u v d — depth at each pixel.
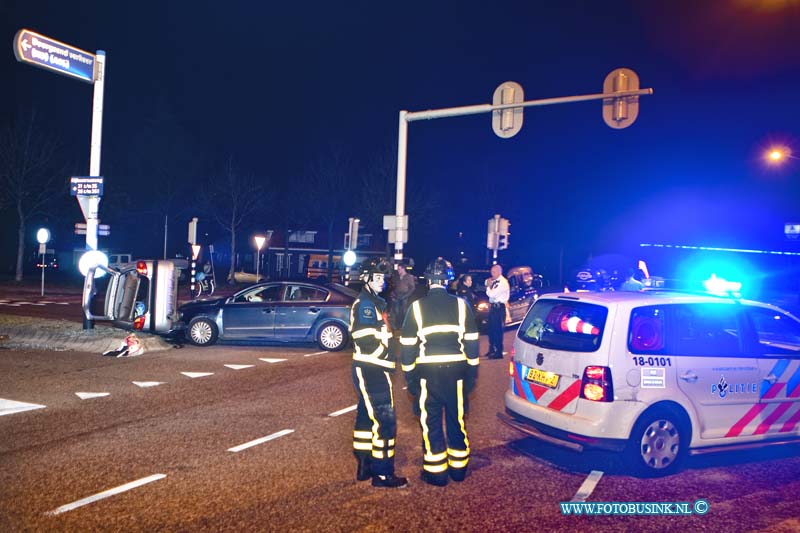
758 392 6.11
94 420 7.43
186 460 6.01
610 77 12.08
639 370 5.67
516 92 13.00
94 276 13.49
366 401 5.37
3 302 23.14
